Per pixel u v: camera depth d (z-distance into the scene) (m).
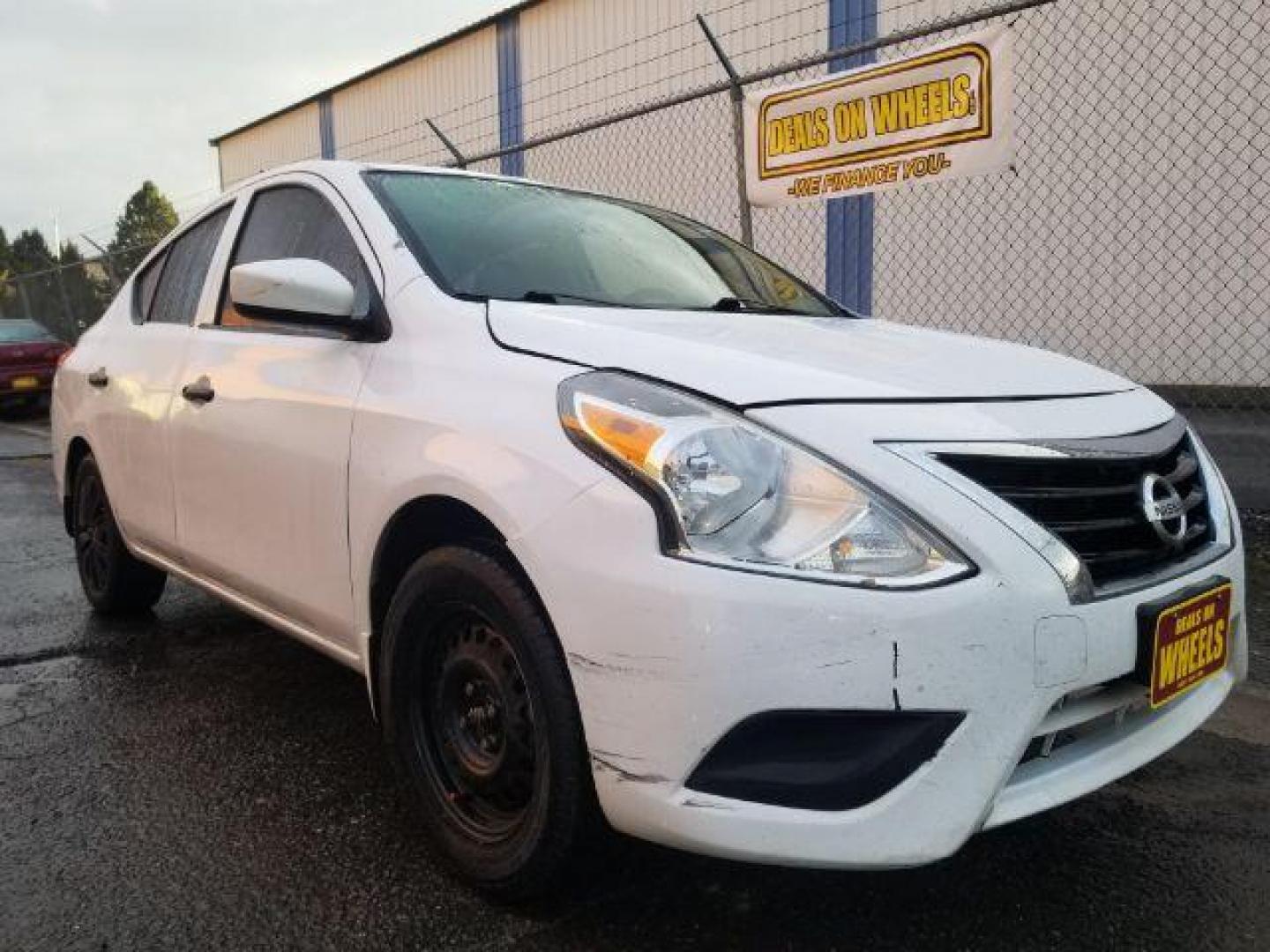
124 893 2.27
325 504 2.58
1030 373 2.39
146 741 3.09
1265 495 5.74
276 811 2.65
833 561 1.78
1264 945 2.08
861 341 2.54
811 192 5.95
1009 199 9.95
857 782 1.79
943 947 2.08
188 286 3.71
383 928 2.14
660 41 12.57
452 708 2.34
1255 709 3.22
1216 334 9.15
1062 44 9.53
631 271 3.04
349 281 2.78
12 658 3.85
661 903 2.22
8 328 14.88
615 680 1.86
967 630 1.76
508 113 15.20
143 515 3.69
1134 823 2.58
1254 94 8.73
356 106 18.72
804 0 10.98
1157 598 2.03
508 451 2.06
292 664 3.79
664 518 1.83
